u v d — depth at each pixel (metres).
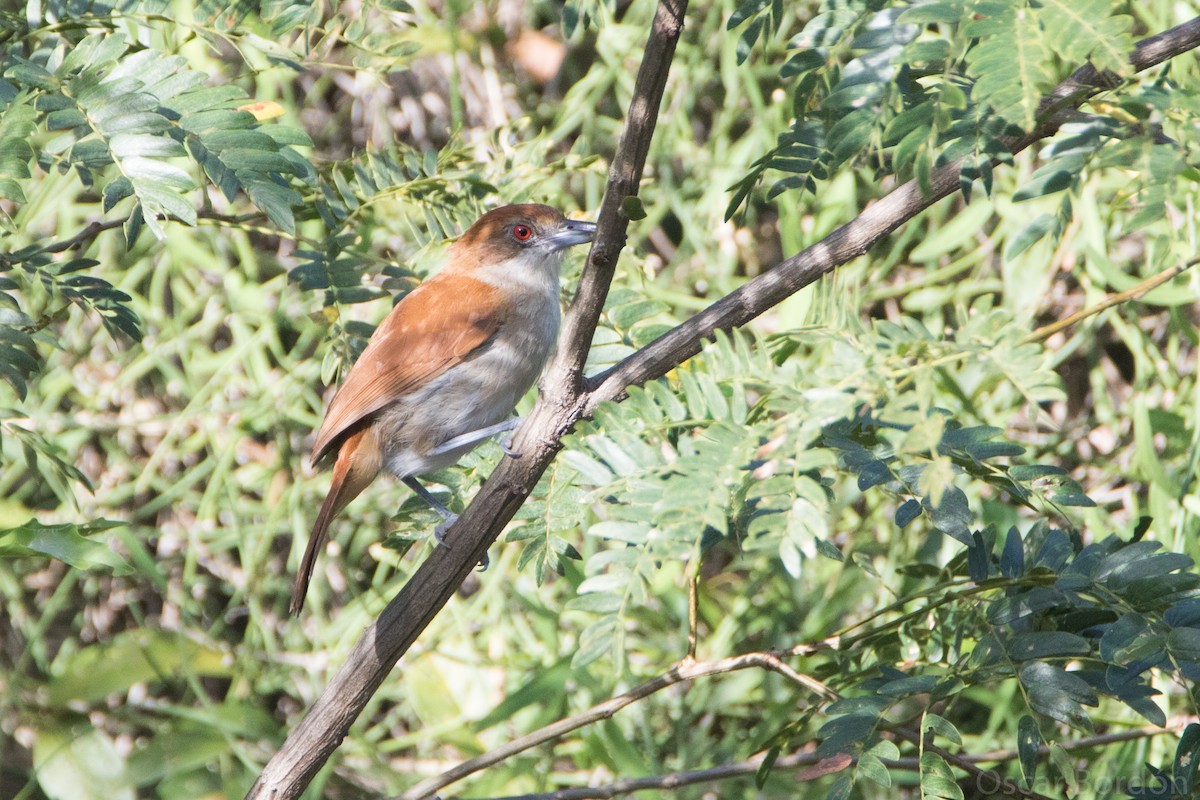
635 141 5.14
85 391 12.12
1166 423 9.73
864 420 5.78
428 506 7.55
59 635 12.23
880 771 5.19
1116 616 5.85
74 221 12.27
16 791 11.15
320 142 12.84
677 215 11.88
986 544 6.11
